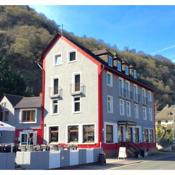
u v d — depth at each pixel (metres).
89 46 74.25
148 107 46.94
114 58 38.84
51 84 37.44
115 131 35.97
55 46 38.06
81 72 35.47
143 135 43.88
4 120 41.19
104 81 35.03
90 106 34.25
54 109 36.94
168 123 91.00
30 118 39.28
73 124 35.03
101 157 25.33
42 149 24.92
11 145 22.36
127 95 40.19
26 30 83.06
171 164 24.73
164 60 98.12
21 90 57.72
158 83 94.75
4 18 88.75
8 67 59.00
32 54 77.12
